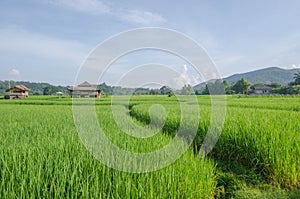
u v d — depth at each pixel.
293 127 7.18
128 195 3.58
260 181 5.89
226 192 5.35
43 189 3.54
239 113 11.85
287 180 5.54
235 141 7.32
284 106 20.17
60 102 37.22
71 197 3.39
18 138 7.30
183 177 4.32
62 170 4.31
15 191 3.59
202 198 4.48
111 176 4.22
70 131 8.14
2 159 4.54
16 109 21.36
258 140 6.46
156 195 3.80
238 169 6.65
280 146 5.89
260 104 23.52
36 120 12.18
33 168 4.10
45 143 6.11
